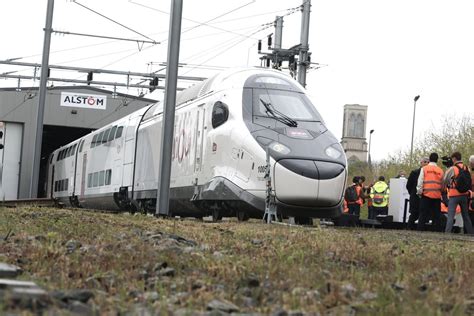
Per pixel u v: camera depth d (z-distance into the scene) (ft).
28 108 226.99
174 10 96.99
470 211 94.27
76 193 183.01
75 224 61.05
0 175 217.97
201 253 41.39
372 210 123.44
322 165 80.89
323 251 44.55
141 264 36.32
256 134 83.30
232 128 85.92
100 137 160.97
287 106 87.15
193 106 100.37
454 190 85.40
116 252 40.91
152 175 116.26
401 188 109.81
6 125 227.61
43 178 280.72
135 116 135.54
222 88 91.56
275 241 50.47
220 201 90.99
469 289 30.63
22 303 23.34
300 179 79.92
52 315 22.52
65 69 200.23
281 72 93.25
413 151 183.93
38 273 33.27
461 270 37.35
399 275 34.12
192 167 97.45
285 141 82.38
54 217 71.67
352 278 33.01
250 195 81.66
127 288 29.86
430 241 60.29
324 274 33.68
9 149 227.81
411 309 24.63
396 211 110.22
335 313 24.76
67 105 221.25
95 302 25.84
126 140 136.77
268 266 35.63
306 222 90.12
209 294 27.84
